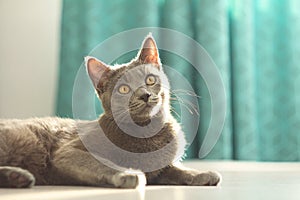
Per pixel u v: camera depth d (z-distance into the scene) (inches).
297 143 110.5
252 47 111.7
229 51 112.6
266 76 114.0
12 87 117.8
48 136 56.3
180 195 39.9
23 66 118.6
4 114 117.1
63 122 60.2
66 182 52.9
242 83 108.9
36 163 54.4
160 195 39.8
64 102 110.3
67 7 113.3
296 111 111.0
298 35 112.6
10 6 119.8
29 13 120.1
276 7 115.9
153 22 112.0
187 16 112.3
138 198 37.4
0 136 54.1
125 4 116.4
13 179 46.1
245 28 110.4
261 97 114.0
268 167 98.3
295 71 111.8
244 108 108.2
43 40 119.6
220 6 110.0
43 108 118.2
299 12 113.0
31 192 41.9
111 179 46.8
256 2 116.4
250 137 107.8
